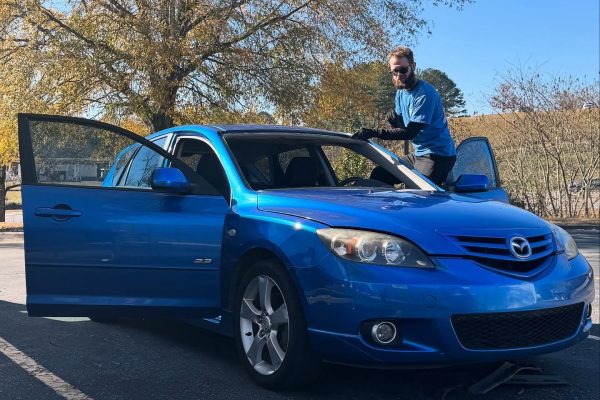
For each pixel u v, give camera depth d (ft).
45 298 12.76
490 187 20.39
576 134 69.46
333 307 11.06
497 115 72.23
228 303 13.37
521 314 11.14
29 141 12.96
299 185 17.15
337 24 61.62
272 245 12.06
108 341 16.51
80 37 58.23
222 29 57.57
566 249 12.86
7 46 61.62
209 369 14.06
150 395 12.37
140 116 61.57
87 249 12.98
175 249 13.05
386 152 17.95
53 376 13.55
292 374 11.93
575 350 15.79
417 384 12.89
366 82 68.03
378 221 11.51
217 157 15.19
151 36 55.57
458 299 10.71
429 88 18.47
